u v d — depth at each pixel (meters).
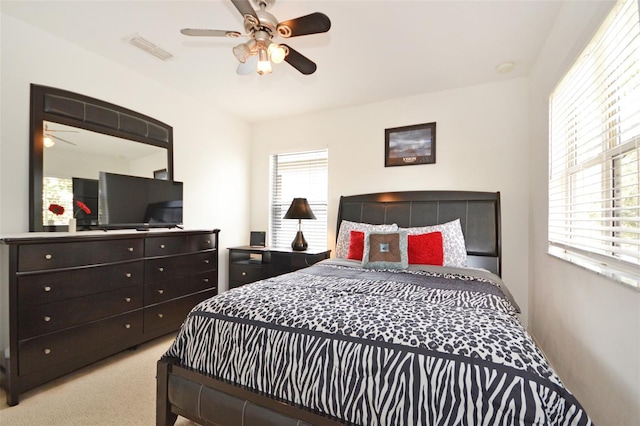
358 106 3.72
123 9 2.04
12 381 1.83
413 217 3.23
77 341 2.14
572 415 0.91
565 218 2.07
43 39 2.29
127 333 2.46
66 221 2.42
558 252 2.11
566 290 1.89
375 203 3.46
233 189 4.11
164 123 3.20
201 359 1.50
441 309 1.42
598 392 1.43
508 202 2.99
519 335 1.16
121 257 2.43
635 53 1.24
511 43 2.36
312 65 2.06
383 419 1.08
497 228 2.92
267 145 4.30
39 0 1.95
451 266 2.62
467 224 3.01
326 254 3.67
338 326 1.27
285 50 1.88
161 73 2.94
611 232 1.52
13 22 2.14
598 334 1.44
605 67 1.50
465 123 3.17
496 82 3.05
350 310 1.41
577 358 1.70
